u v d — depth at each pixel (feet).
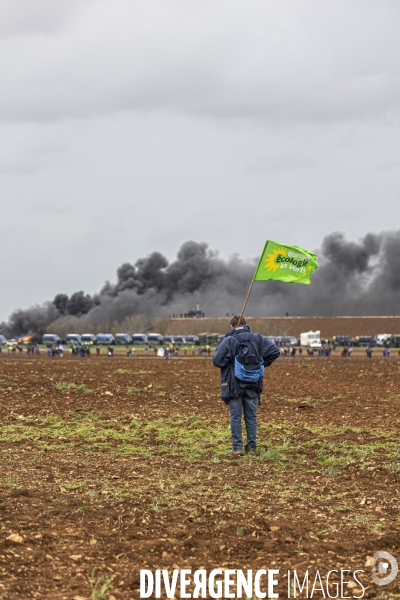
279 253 84.58
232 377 76.69
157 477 61.41
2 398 121.60
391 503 53.88
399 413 105.29
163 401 120.26
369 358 448.65
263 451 76.89
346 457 73.10
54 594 33.47
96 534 43.04
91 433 89.86
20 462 67.26
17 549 39.04
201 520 46.68
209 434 89.92
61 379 148.77
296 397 127.24
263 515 49.01
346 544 42.88
